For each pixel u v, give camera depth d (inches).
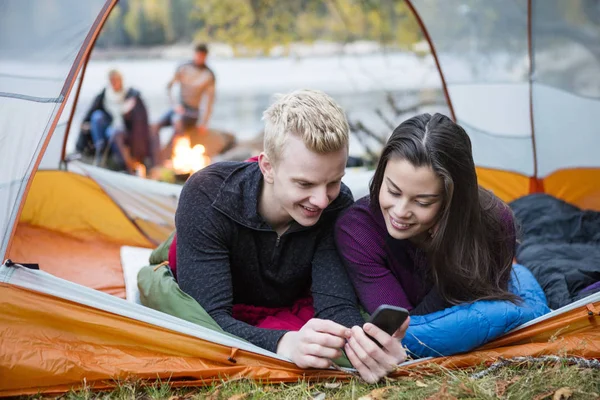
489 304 96.0
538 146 181.5
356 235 101.4
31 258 141.5
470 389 87.2
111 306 93.7
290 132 89.0
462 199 92.9
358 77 381.4
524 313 97.3
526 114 182.7
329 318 99.5
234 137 291.7
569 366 94.1
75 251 148.3
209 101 287.9
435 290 98.8
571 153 181.9
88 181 160.1
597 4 185.0
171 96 289.0
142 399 89.5
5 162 103.9
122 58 437.1
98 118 251.4
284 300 110.7
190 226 100.3
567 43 184.5
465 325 94.1
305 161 88.4
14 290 91.2
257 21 362.6
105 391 90.8
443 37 182.2
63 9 118.6
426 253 99.7
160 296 102.8
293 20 366.9
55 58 115.3
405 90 343.9
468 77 183.2
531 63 184.4
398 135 91.7
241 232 101.0
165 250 119.2
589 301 97.3
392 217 93.3
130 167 252.1
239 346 92.7
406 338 95.4
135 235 158.1
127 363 91.2
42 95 111.1
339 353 90.0
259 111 352.5
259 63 456.1
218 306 99.0
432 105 320.2
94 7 118.0
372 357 89.4
